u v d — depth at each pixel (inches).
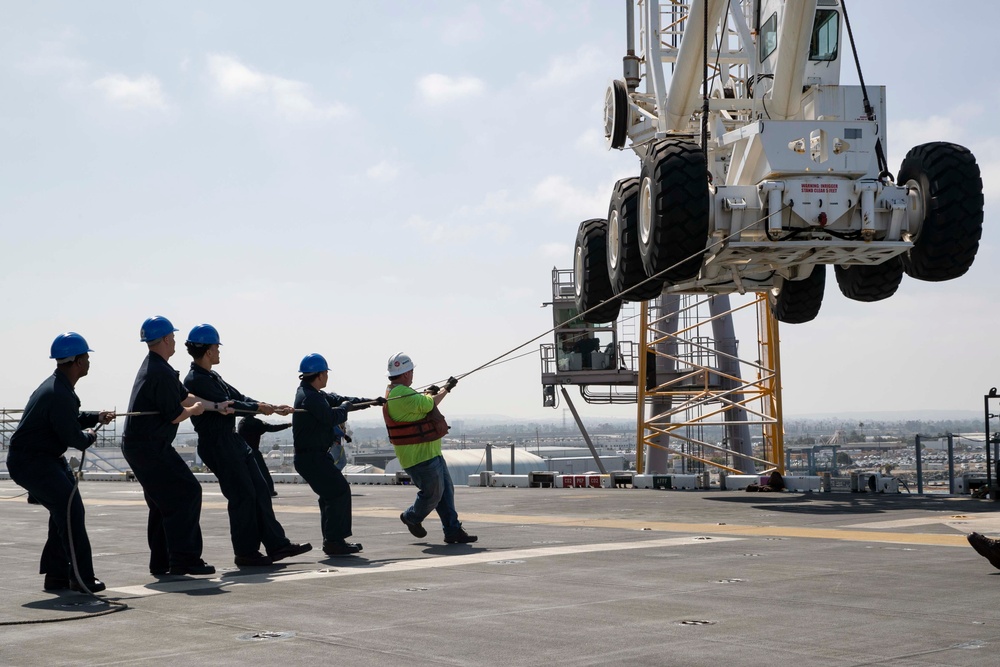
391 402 422.3
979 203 615.8
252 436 520.7
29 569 369.1
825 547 388.2
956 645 209.3
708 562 345.4
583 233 787.4
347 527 397.4
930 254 623.8
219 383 374.0
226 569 362.3
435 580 314.3
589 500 709.3
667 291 784.9
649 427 1417.3
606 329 1504.7
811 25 639.1
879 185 611.2
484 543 424.5
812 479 821.9
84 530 306.5
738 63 778.8
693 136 703.1
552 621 241.0
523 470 2596.0
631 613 250.2
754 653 204.4
